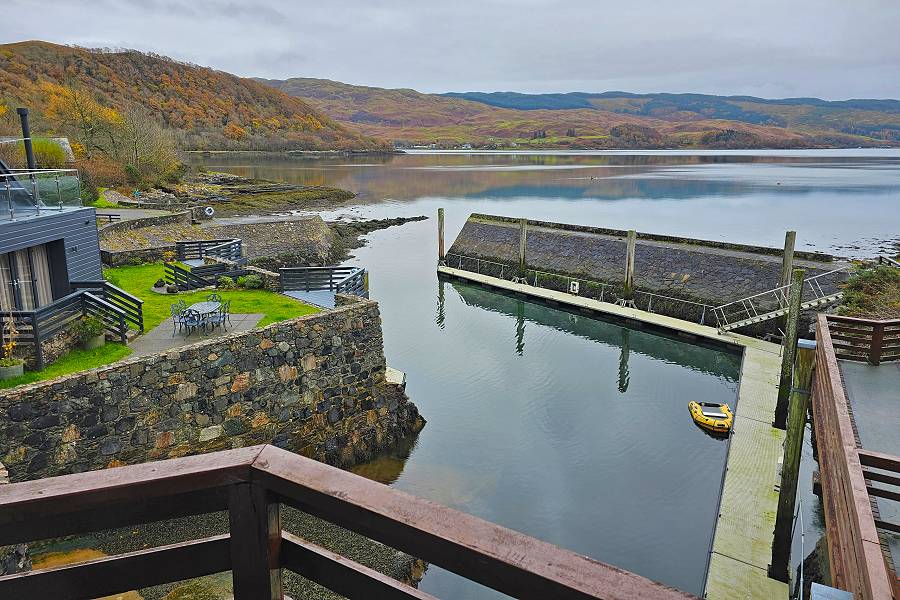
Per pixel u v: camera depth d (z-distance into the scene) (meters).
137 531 12.27
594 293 35.28
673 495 16.42
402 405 18.72
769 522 13.78
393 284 40.28
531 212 67.19
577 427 20.38
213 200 65.06
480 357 27.09
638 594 1.49
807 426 18.84
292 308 19.22
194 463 1.93
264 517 1.93
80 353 14.72
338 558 1.97
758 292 29.05
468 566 1.65
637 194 83.38
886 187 90.31
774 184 95.06
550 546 1.65
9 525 1.87
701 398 22.94
